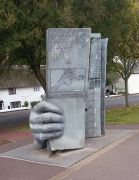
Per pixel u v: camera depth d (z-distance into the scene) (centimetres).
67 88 1465
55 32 1456
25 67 4178
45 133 1422
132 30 3562
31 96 6462
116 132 1850
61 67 1465
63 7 2719
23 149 1545
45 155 1414
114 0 3030
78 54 1471
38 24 2636
